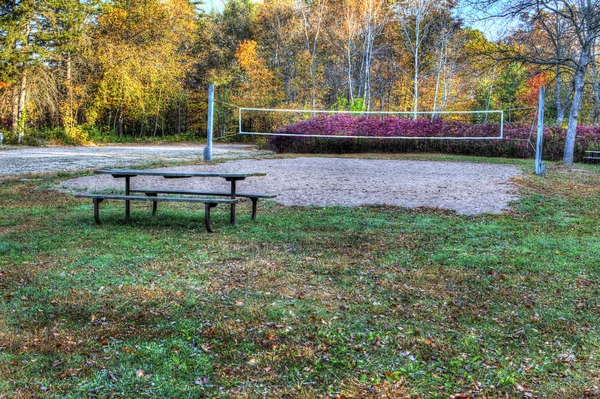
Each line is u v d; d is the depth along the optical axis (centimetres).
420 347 355
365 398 289
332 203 976
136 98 4084
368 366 327
